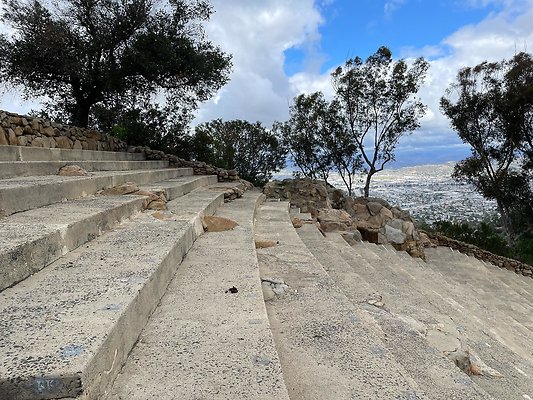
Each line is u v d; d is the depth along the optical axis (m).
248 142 20.31
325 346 2.28
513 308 7.02
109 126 14.84
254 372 1.69
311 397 1.80
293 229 5.77
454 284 7.95
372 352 2.23
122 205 3.95
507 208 21.44
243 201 7.95
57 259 2.57
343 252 6.31
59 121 13.07
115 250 2.83
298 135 19.88
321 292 3.18
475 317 4.94
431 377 2.37
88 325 1.61
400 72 18.06
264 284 3.28
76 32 11.49
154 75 12.32
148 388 1.56
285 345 2.29
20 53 10.83
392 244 9.45
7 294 1.96
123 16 11.55
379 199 10.62
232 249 3.81
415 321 3.53
